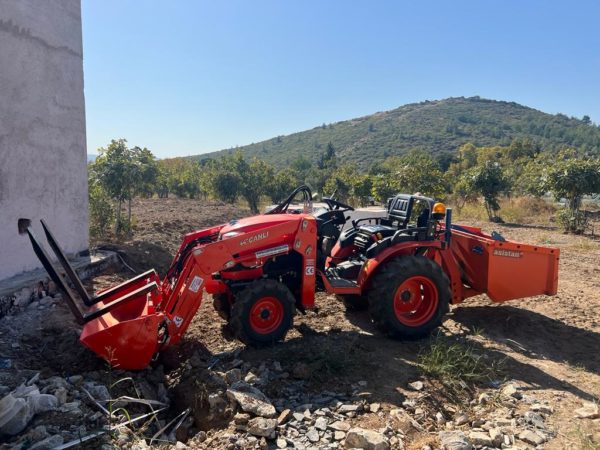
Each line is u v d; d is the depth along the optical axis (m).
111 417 3.37
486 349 5.19
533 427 3.64
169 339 4.44
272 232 4.86
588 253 11.31
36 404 3.35
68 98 7.18
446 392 4.16
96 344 4.02
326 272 5.75
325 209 6.13
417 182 15.24
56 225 6.98
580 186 14.59
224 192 24.00
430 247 5.72
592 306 6.84
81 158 7.60
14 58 5.98
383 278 5.21
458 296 6.03
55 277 4.03
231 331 5.35
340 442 3.38
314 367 4.37
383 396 4.00
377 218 6.39
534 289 6.00
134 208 17.81
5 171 5.88
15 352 4.49
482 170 17.92
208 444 3.28
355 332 5.54
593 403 4.03
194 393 3.89
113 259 8.05
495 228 15.74
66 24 7.08
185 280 4.59
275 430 3.46
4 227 5.90
